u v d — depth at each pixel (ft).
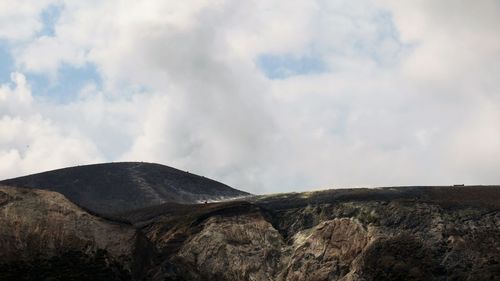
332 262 297.53
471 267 271.28
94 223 297.74
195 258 306.14
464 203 312.09
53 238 282.97
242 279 298.76
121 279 276.62
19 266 262.88
